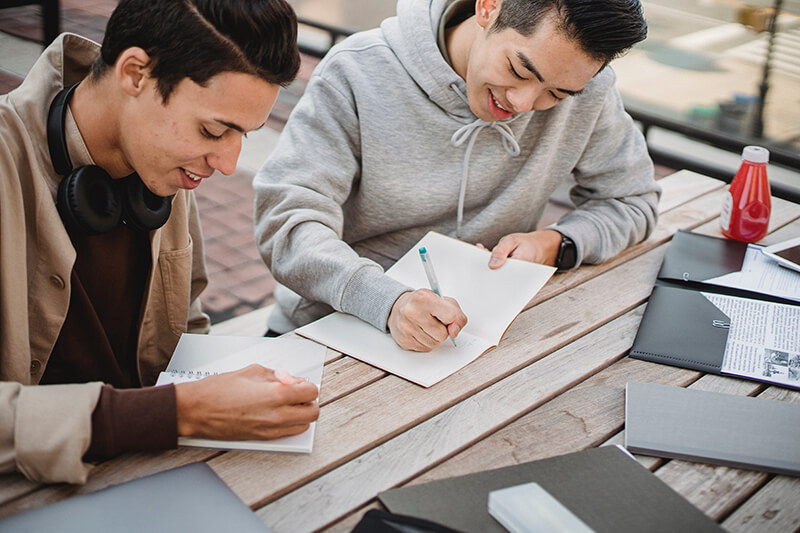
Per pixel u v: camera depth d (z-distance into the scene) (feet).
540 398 3.84
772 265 5.16
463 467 3.36
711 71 8.61
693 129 8.94
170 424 3.24
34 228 3.77
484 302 4.58
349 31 11.50
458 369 4.03
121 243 4.35
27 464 3.04
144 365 4.91
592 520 2.95
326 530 3.00
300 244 4.76
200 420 3.31
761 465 3.40
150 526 2.85
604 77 5.51
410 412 3.69
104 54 3.61
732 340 4.36
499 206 5.56
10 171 3.59
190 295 5.30
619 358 4.24
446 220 5.67
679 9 8.61
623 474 3.23
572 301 4.79
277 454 3.38
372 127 5.22
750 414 3.73
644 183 5.76
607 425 3.67
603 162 5.76
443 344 4.25
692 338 4.36
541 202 5.93
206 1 3.27
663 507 3.05
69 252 3.78
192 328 5.39
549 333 4.42
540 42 4.30
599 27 4.18
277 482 3.21
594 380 4.03
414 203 5.42
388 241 5.70
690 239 5.52
